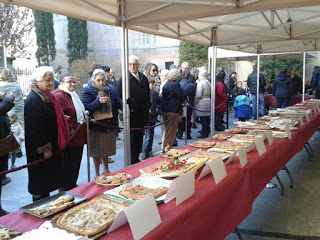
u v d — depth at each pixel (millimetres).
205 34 5566
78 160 3395
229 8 3070
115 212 1451
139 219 1278
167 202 1632
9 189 3951
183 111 5715
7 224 1427
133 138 4375
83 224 1337
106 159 3912
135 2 3453
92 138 3732
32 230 1289
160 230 1334
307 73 14156
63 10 2893
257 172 2396
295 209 3285
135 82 4273
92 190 1840
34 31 16719
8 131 2830
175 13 3328
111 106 3744
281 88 8938
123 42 3625
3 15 11969
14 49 13602
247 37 5602
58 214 1483
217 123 7754
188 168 2047
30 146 2619
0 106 2648
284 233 2770
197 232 1618
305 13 4863
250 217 3109
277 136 3340
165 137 5254
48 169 2693
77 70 13438
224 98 7391
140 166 2336
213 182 1952
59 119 2715
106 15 3402
